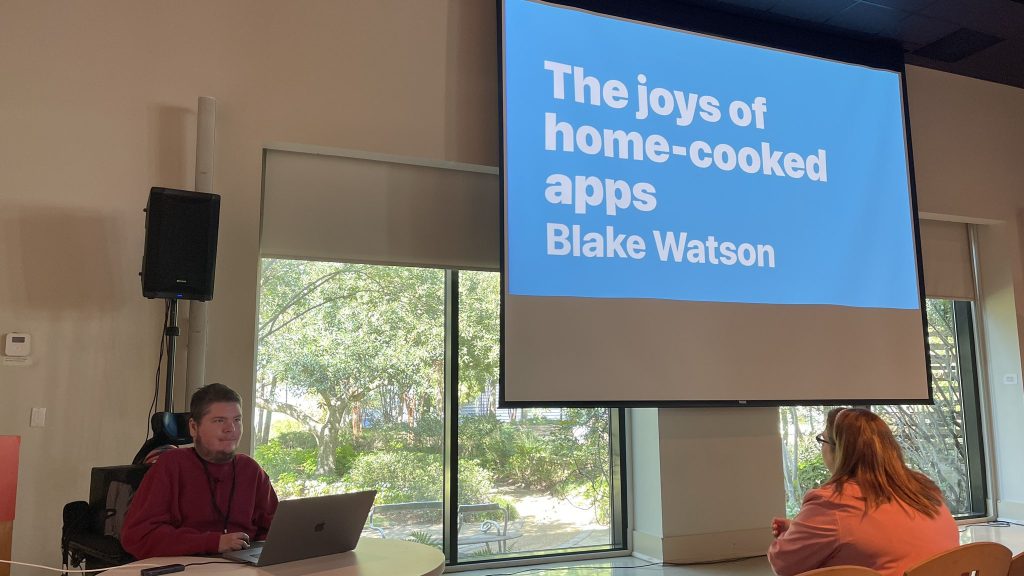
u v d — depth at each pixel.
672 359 4.15
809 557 2.10
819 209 4.74
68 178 3.30
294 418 3.86
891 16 4.78
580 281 4.01
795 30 4.89
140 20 3.51
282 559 1.88
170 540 2.04
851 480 2.12
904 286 4.94
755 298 4.44
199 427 2.30
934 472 5.62
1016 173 5.85
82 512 2.57
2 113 3.24
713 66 4.59
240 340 3.49
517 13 4.09
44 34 3.35
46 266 3.22
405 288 4.18
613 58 4.31
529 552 4.30
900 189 5.04
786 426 5.11
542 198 3.99
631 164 4.25
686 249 4.31
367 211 4.01
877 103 5.09
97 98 3.39
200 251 3.11
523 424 4.38
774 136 4.69
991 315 5.80
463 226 4.22
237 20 3.69
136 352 3.31
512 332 3.81
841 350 4.64
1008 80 5.85
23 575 3.04
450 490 4.12
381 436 4.03
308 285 3.97
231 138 3.60
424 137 4.00
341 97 3.84
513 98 4.00
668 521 4.32
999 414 5.73
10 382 3.11
